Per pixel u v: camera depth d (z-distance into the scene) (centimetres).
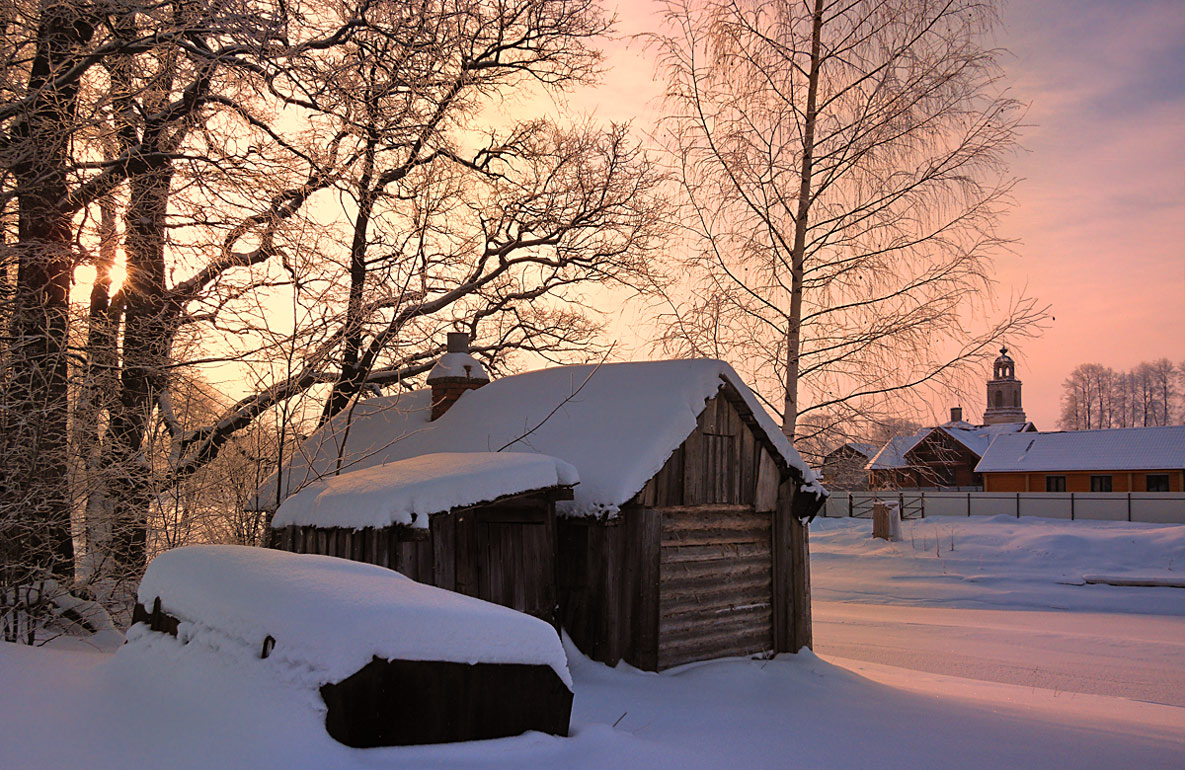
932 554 2809
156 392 1016
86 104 953
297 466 1140
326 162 1144
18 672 454
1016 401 6769
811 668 1038
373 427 1293
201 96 1040
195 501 1073
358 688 361
